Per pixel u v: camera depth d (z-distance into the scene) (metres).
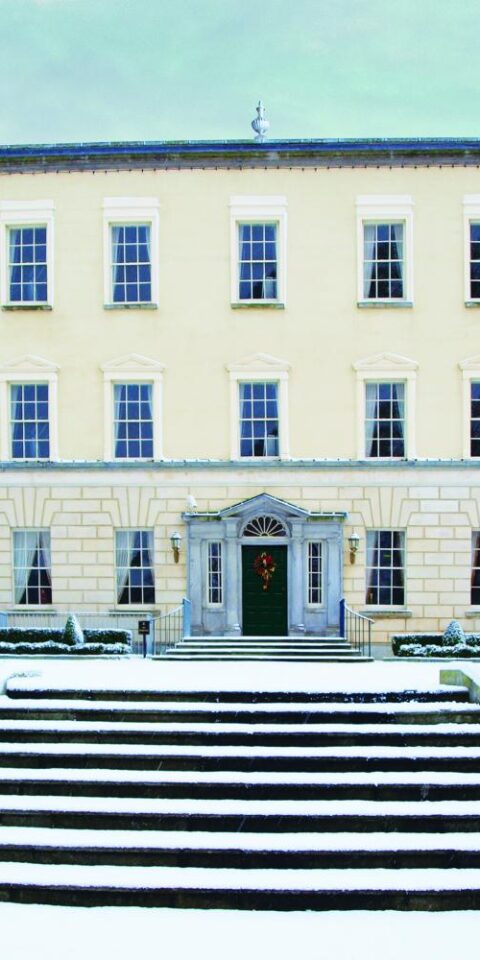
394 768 9.80
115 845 8.56
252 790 9.41
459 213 20.44
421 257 20.52
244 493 20.47
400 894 8.03
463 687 11.55
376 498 20.36
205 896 8.08
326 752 9.95
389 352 20.44
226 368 20.55
